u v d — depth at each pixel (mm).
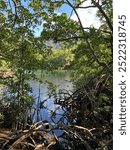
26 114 17906
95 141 16125
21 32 16703
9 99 18375
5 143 14086
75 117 19281
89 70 18188
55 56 17922
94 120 18172
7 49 17125
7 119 18156
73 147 16656
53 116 20500
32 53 17172
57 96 23000
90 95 18891
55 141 16062
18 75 17719
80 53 17328
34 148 14578
